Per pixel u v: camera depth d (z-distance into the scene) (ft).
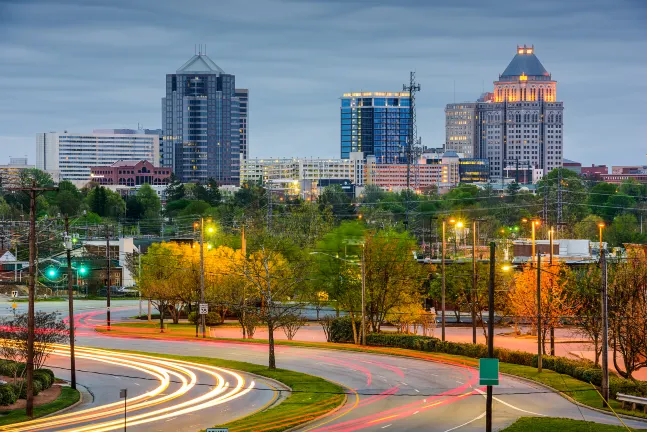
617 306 421.18
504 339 607.78
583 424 313.32
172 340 603.67
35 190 353.31
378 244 599.57
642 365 422.82
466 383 417.49
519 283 549.54
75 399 383.45
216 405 368.48
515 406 359.46
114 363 493.77
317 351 543.80
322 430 314.96
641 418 333.21
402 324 625.00
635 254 515.09
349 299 590.96
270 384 422.00
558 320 540.52
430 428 317.22
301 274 618.03
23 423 334.44
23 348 436.35
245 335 638.53
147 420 337.31
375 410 352.49
